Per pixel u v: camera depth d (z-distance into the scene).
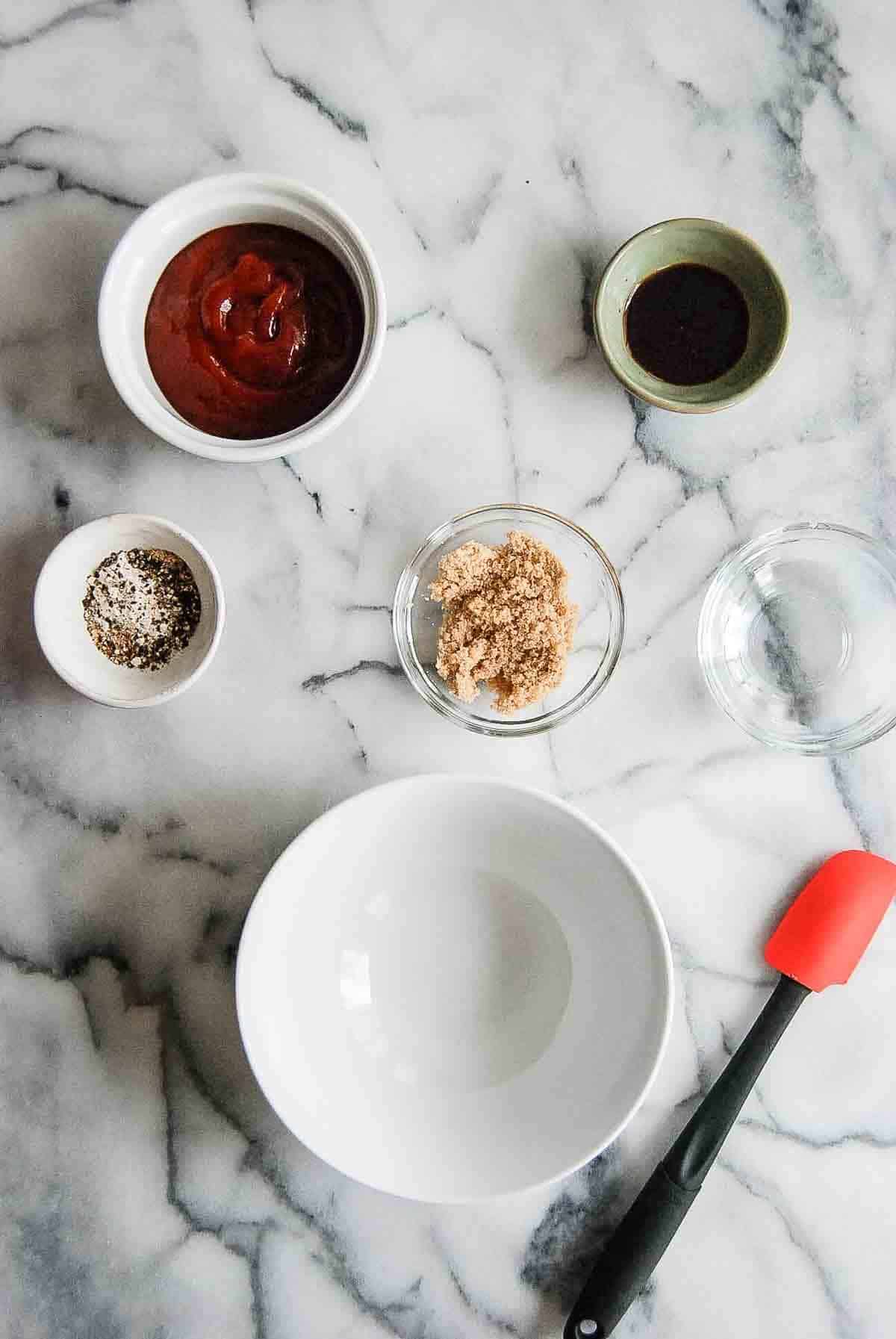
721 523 1.13
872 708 1.16
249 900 1.11
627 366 1.07
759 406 1.13
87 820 1.11
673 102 1.11
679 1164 1.07
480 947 1.11
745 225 1.12
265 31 1.08
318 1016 1.07
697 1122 1.08
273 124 1.09
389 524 1.12
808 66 1.12
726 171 1.12
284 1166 1.12
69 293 1.09
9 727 1.11
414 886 1.10
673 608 1.13
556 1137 1.05
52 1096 1.11
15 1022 1.11
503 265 1.11
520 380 1.11
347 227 0.97
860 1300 1.15
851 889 1.09
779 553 1.16
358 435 1.11
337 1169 1.01
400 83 1.09
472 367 1.11
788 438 1.13
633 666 1.13
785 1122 1.14
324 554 1.11
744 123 1.12
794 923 1.10
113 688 1.05
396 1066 1.09
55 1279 1.11
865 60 1.12
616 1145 1.13
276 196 0.98
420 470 1.11
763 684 1.16
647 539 1.13
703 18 1.11
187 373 1.02
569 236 1.11
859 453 1.14
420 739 1.12
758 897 1.14
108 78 1.08
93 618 1.05
